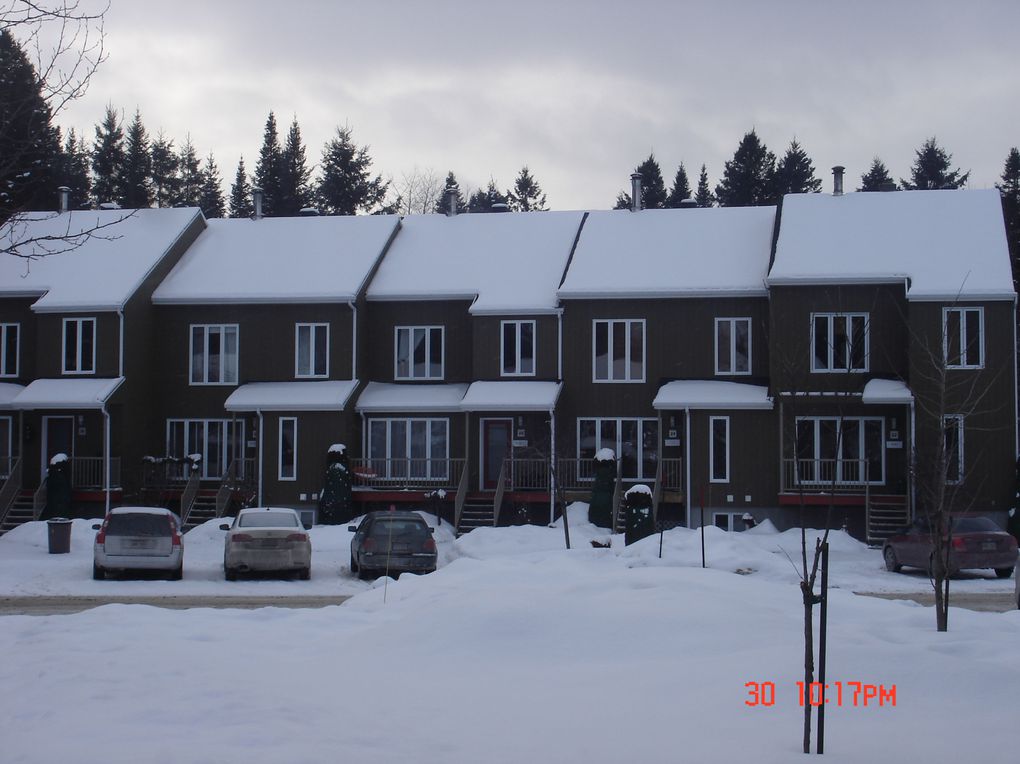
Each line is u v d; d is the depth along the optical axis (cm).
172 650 1279
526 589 1470
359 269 4072
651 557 2675
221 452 4034
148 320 4044
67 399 3734
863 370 3481
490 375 3881
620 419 3816
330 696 1028
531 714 959
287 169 8362
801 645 1176
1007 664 1073
